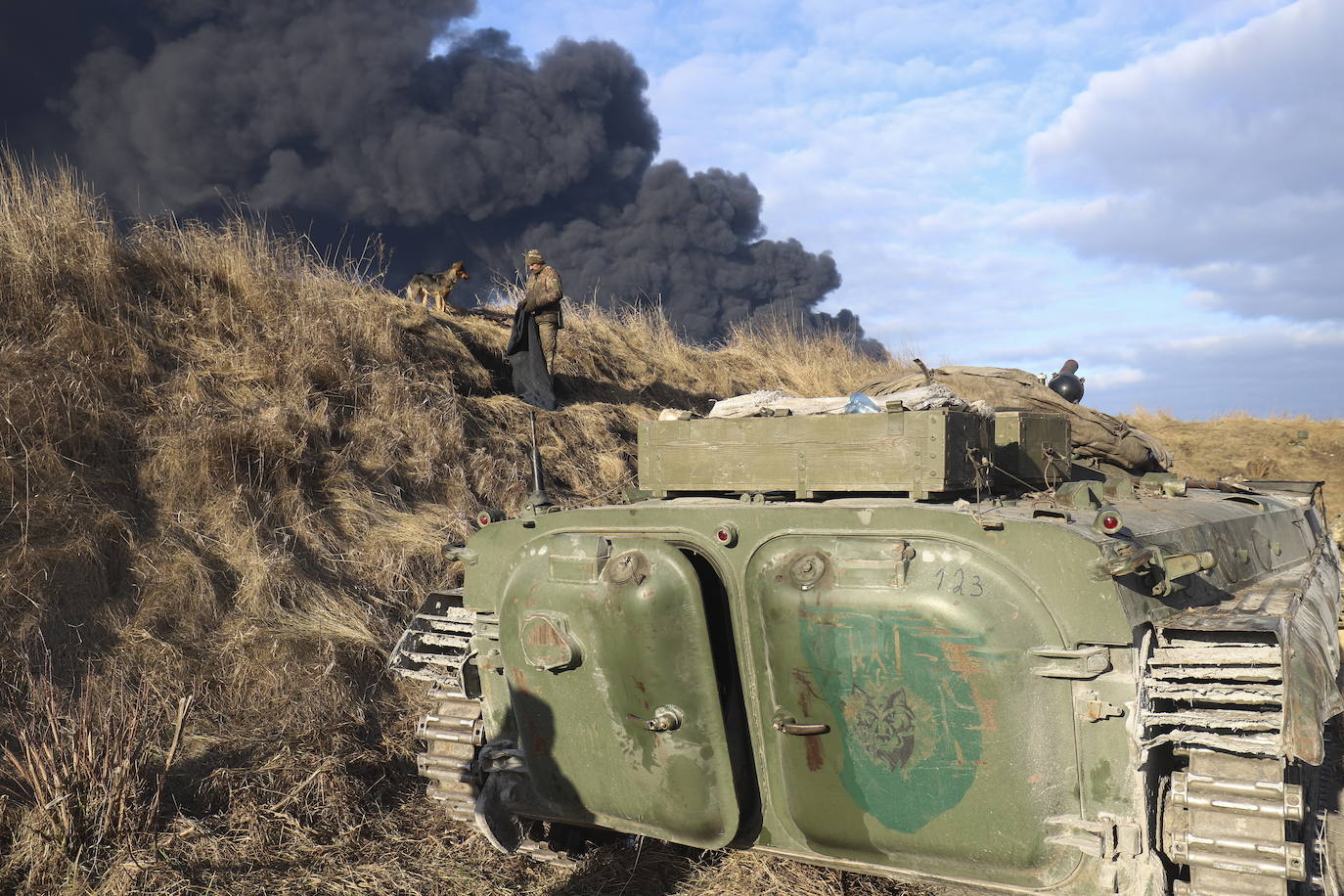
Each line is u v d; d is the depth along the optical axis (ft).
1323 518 27.02
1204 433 63.10
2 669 17.01
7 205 25.94
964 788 11.10
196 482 22.71
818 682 11.57
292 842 15.66
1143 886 10.61
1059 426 17.31
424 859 15.62
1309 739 10.05
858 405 14.23
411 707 20.53
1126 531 11.68
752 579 12.15
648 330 49.11
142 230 29.22
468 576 14.58
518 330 35.96
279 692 19.33
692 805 12.32
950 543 11.19
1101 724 10.73
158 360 25.89
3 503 19.53
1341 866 13.71
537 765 13.39
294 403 26.61
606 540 12.57
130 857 14.30
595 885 14.78
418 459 28.40
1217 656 10.84
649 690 12.09
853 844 11.96
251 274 30.48
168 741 17.29
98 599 19.38
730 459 14.20
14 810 14.75
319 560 23.34
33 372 22.03
